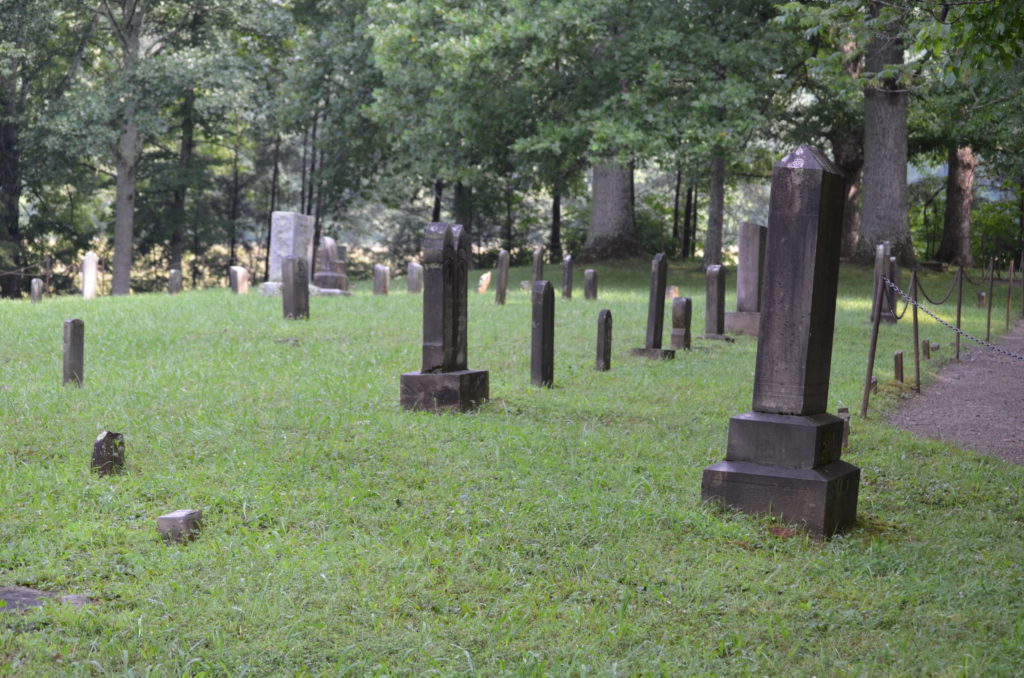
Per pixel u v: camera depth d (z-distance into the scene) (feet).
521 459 25.39
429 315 32.12
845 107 115.24
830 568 18.28
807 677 13.93
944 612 16.20
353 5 122.31
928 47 43.91
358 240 193.26
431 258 31.94
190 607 15.49
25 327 53.57
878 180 108.47
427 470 24.29
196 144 152.97
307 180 163.84
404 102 106.52
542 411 32.65
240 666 13.66
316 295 78.38
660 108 95.86
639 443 28.35
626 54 100.42
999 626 15.60
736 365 45.60
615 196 126.41
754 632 15.34
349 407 31.53
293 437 27.40
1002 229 152.56
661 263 47.14
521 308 66.74
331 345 47.91
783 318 21.20
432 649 14.30
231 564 17.46
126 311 62.13
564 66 108.17
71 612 14.97
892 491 24.79
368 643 14.47
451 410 31.65
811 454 20.71
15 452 25.66
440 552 18.45
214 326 53.47
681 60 99.14
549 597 16.57
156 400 32.58
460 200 152.15
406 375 32.07
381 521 20.39
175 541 18.80
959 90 87.97
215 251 172.45
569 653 14.35
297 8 133.59
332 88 127.03
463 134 106.11
